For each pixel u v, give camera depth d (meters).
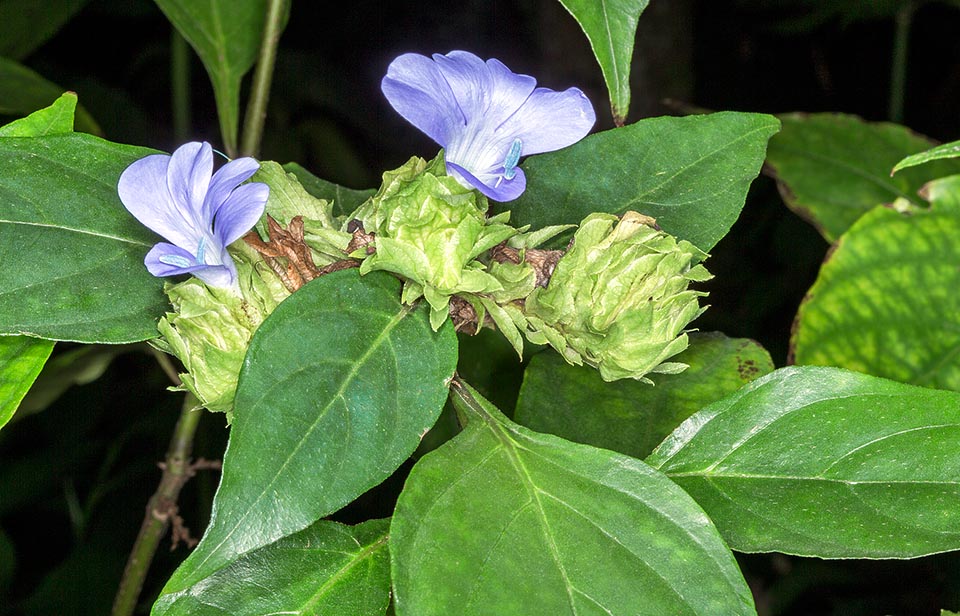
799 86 1.28
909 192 0.72
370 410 0.41
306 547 0.44
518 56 1.27
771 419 0.45
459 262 0.42
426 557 0.40
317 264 0.44
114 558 0.92
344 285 0.42
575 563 0.41
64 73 1.11
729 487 0.44
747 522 0.44
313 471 0.40
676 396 0.52
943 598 0.92
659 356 0.43
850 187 0.73
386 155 1.21
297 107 1.18
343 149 1.15
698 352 0.53
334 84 1.19
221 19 0.62
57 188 0.45
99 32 1.19
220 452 0.93
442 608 0.40
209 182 0.42
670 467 0.45
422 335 0.42
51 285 0.44
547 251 0.44
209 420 0.93
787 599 0.91
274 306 0.42
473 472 0.42
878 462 0.44
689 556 0.41
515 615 0.40
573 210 0.49
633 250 0.43
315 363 0.41
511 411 0.56
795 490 0.44
